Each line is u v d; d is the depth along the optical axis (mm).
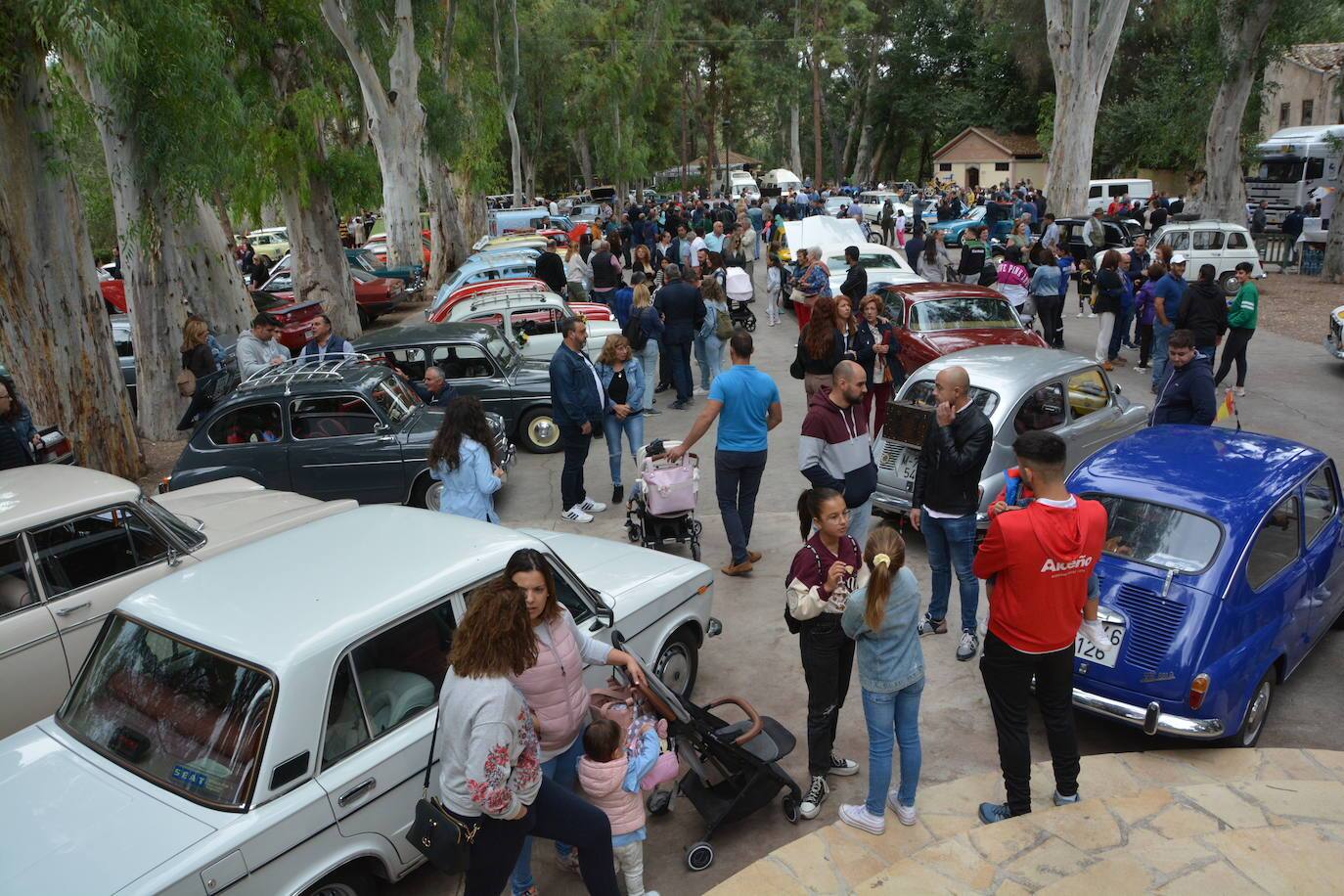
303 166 18875
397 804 4098
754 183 67250
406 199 26516
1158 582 5316
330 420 9430
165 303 13500
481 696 3432
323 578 4453
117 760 3953
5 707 5453
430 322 14086
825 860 4469
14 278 10594
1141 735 5742
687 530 8242
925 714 5965
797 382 14953
